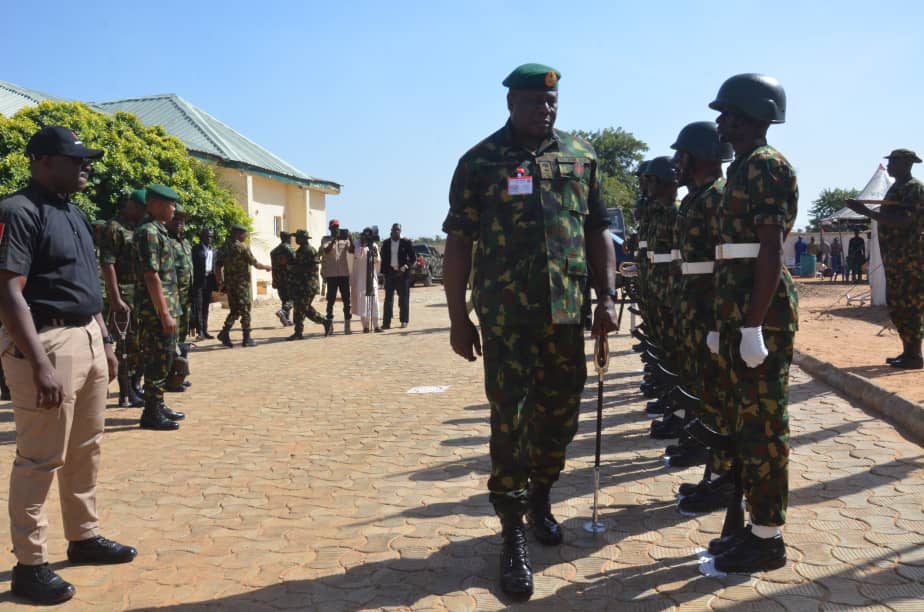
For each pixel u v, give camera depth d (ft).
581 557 11.62
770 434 10.34
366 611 10.21
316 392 26.53
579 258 11.16
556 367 11.72
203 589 11.07
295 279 43.39
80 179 11.50
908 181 23.98
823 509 12.85
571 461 16.61
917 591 9.85
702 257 13.02
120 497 15.28
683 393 13.08
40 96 66.08
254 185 71.92
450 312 11.35
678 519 12.96
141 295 21.03
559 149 11.40
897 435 17.04
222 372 31.73
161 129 56.29
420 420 21.43
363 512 13.99
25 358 10.75
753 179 10.23
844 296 59.93
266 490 15.52
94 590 11.15
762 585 10.32
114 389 27.99
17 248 10.45
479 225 11.34
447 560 11.71
